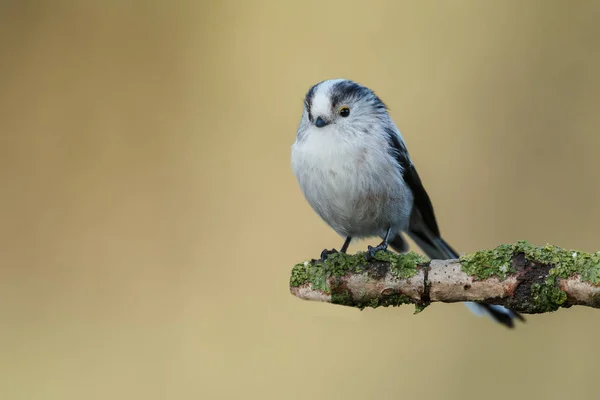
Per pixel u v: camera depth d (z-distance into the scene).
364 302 6.77
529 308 6.16
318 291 6.84
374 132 8.01
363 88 8.27
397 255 6.69
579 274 5.93
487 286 6.25
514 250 6.20
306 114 8.12
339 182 7.88
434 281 6.45
